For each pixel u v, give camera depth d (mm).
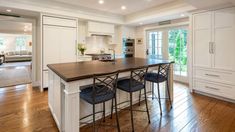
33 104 3268
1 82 5160
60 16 4461
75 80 1771
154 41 6125
